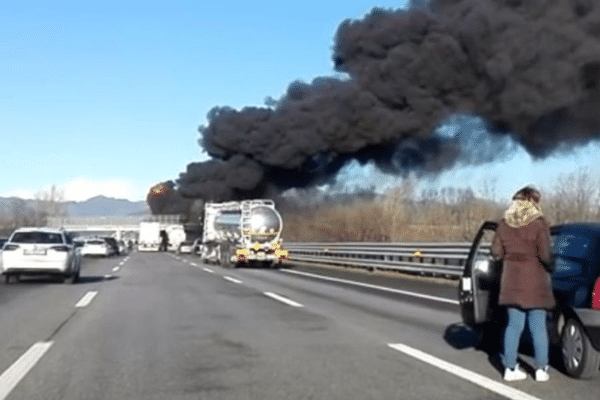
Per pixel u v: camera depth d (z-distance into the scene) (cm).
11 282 2323
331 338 1059
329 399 674
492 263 839
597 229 772
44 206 12400
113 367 836
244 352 938
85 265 3984
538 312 738
